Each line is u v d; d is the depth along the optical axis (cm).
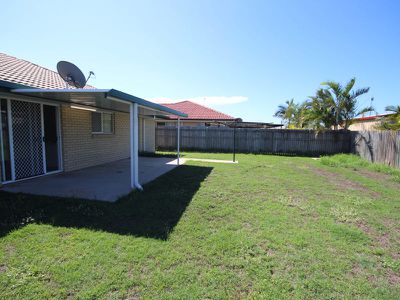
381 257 282
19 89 474
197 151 1567
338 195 537
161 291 212
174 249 281
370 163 1019
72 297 201
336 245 304
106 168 825
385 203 486
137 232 322
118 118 1048
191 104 2334
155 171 787
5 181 560
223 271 243
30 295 202
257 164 980
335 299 209
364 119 1814
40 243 285
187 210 413
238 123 1401
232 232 331
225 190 550
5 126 560
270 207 439
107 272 235
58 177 656
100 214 383
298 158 1256
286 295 212
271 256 273
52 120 698
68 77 643
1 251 266
